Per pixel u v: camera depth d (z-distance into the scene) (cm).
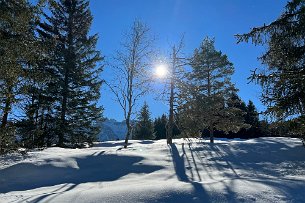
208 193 854
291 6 1300
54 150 1961
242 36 1398
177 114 2661
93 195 867
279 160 1783
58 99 2967
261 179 1059
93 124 3156
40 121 2895
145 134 6009
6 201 874
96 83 3127
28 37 1441
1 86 1445
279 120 1329
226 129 3189
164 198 830
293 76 1277
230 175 1291
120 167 1526
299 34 1312
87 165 1558
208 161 1708
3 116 1700
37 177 1343
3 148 1603
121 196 849
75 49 3125
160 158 1739
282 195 833
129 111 2552
